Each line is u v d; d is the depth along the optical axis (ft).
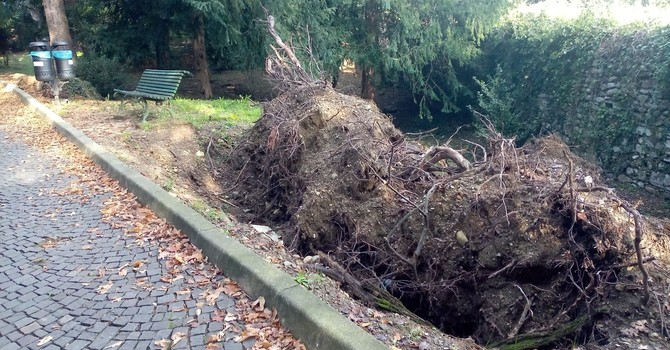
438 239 16.53
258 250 13.58
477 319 15.97
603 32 35.94
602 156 34.91
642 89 31.45
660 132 29.91
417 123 57.67
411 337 10.96
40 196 18.40
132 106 32.94
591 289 15.01
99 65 43.04
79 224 15.79
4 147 25.48
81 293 11.64
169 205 15.67
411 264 15.99
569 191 15.49
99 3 48.98
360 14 49.14
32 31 71.82
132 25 47.91
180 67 62.23
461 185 17.35
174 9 45.14
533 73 44.52
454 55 49.11
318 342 9.26
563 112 40.24
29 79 45.44
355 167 18.33
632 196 30.60
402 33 47.47
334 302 11.39
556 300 15.26
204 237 13.37
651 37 31.19
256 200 23.41
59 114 30.83
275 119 23.86
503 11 46.21
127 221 15.88
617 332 13.79
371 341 8.83
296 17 44.19
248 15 44.75
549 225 15.61
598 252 15.08
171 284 11.93
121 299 11.32
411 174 18.71
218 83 63.87
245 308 10.82
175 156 24.79
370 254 16.93
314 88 24.76
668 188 29.37
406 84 57.06
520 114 45.70
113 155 21.67
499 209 16.07
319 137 21.45
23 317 10.75
